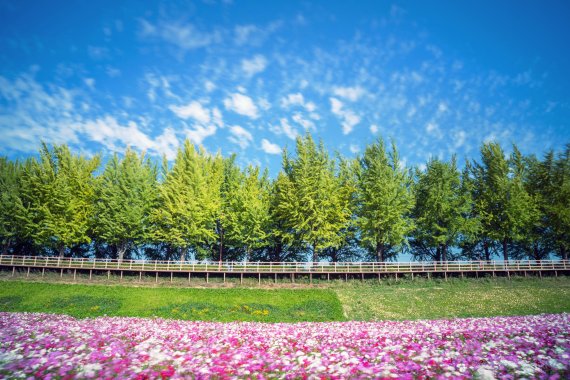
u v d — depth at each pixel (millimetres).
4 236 46219
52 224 42750
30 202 45688
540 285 35219
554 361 9016
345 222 44438
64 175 44625
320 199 42312
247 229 44406
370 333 15039
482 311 28094
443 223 44312
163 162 51438
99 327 17203
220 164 49375
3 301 31422
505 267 38906
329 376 8812
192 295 33719
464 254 50406
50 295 33406
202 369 9391
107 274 40094
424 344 11852
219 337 14602
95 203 46250
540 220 44469
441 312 28438
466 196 44031
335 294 33750
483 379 8203
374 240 41781
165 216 42844
